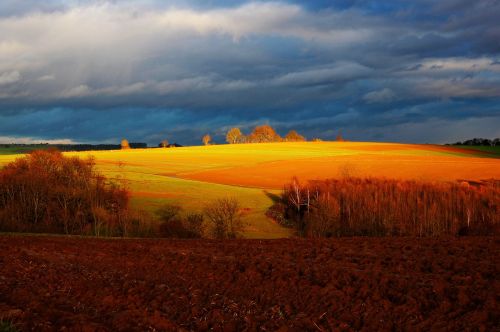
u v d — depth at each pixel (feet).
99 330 35.40
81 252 71.46
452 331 35.83
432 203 168.55
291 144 472.44
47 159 204.13
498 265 57.88
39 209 179.93
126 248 77.82
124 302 44.29
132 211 175.22
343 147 426.92
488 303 41.27
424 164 262.88
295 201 187.83
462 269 56.49
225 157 341.00
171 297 46.57
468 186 186.19
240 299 45.91
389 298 45.21
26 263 60.13
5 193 188.96
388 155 334.65
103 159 326.85
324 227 163.22
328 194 175.94
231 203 171.53
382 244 80.74
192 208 180.65
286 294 47.24
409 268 57.93
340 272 56.24
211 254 71.31
